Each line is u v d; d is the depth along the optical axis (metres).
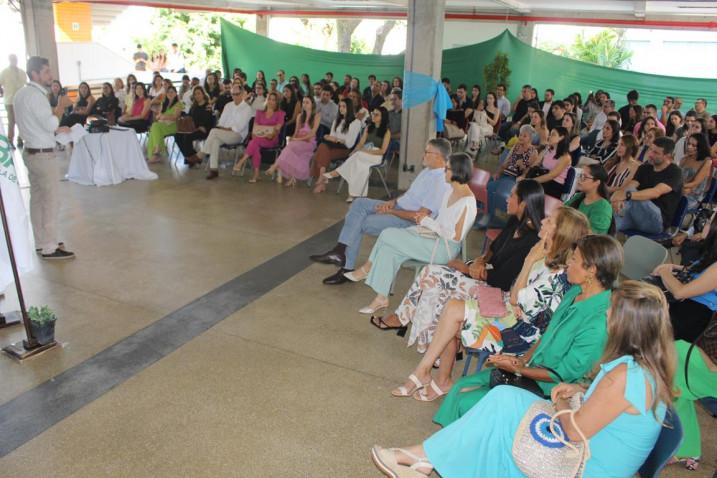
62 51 16.42
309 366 3.49
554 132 6.13
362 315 4.18
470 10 15.86
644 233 5.02
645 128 8.01
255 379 3.33
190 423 2.92
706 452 2.88
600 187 4.17
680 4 11.30
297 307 4.27
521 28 15.63
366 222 4.56
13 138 10.27
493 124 11.75
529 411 2.12
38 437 2.77
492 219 5.04
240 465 2.64
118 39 21.88
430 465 2.35
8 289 4.40
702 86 13.74
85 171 7.74
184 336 3.79
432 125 7.96
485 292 3.17
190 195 7.33
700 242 3.68
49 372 3.33
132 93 11.11
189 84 12.45
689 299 2.98
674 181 4.93
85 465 2.60
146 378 3.30
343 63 16.38
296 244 5.61
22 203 3.93
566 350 2.40
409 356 3.66
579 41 20.31
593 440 1.92
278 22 25.56
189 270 4.89
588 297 2.38
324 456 2.72
